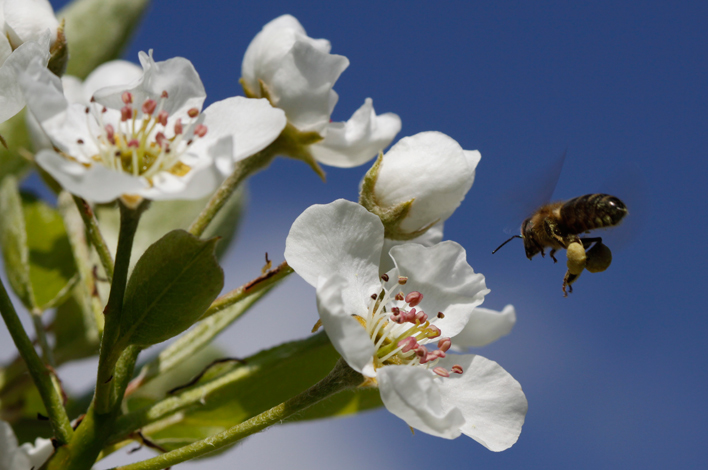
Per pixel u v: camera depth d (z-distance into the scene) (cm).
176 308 24
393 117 26
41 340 26
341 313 24
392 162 25
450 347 25
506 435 25
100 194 23
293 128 26
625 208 28
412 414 24
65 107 23
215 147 23
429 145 25
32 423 27
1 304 24
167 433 26
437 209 25
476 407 25
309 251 24
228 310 26
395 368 24
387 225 25
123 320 24
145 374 26
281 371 26
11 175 28
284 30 26
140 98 24
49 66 25
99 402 24
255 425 24
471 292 25
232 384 25
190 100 24
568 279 28
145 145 24
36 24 25
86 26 30
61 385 25
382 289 25
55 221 28
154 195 23
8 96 24
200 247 23
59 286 27
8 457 24
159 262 23
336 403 26
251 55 26
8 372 27
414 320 25
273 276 25
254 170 26
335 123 26
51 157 23
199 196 23
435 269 25
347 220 25
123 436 25
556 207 28
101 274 27
